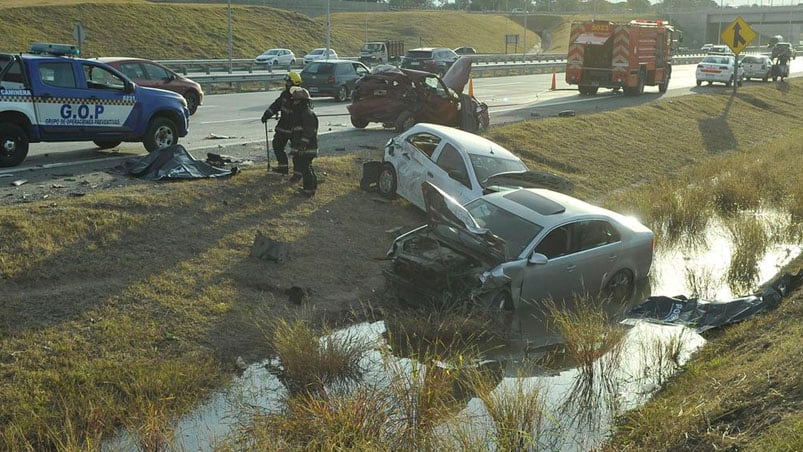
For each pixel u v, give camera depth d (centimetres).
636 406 739
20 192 1100
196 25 6550
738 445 585
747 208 1634
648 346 895
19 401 667
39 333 773
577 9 19588
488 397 686
